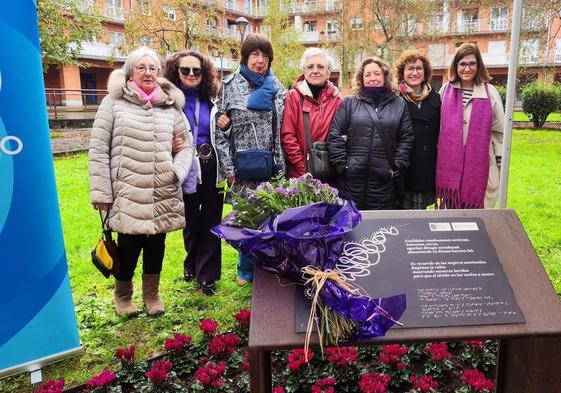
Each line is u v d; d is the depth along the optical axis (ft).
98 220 19.77
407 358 8.71
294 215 5.51
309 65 11.79
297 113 11.79
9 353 8.41
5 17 7.59
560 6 51.75
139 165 9.95
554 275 13.42
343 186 11.78
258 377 5.50
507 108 10.77
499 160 12.39
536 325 5.50
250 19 131.85
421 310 5.52
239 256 12.81
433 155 12.44
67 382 8.73
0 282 8.14
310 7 108.47
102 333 10.36
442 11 76.64
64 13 49.26
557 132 55.67
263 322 5.36
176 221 10.46
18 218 8.13
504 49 104.22
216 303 11.84
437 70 106.01
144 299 11.39
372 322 5.24
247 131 11.47
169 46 60.59
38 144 8.18
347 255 5.90
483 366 8.63
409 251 6.05
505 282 5.84
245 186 11.57
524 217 19.98
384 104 11.50
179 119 10.81
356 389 8.04
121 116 9.88
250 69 11.71
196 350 9.29
